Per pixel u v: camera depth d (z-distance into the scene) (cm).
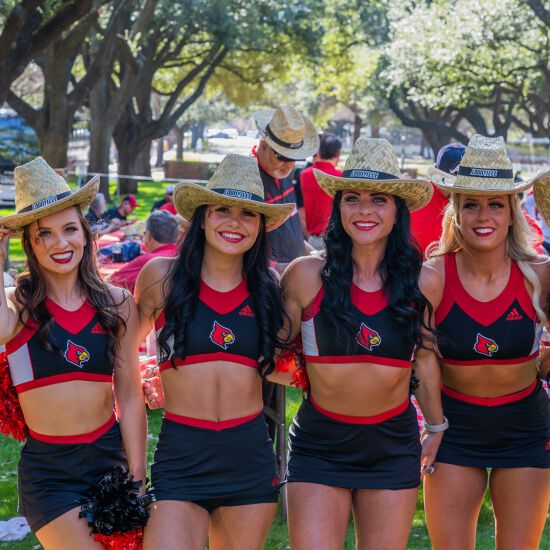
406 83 3134
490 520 520
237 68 3622
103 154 2623
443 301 388
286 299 368
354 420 361
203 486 350
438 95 2992
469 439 390
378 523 357
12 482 575
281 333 368
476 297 385
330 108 5731
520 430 389
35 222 343
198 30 3061
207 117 7019
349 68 3619
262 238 369
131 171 3312
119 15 2180
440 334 387
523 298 385
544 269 387
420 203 375
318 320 362
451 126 4316
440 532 395
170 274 362
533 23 2727
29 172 348
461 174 384
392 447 363
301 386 381
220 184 362
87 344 348
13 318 341
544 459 388
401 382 364
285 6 3116
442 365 395
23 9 1270
